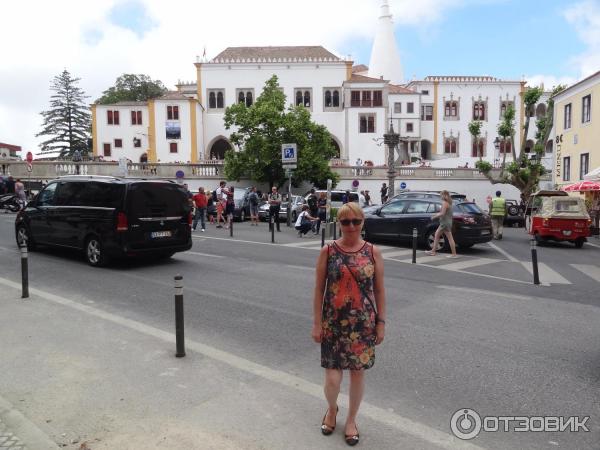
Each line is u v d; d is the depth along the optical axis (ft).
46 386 15.47
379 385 15.90
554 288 31.73
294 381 16.08
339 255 12.33
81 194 37.91
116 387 15.44
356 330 12.18
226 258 41.93
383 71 286.25
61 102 249.14
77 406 14.14
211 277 33.40
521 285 32.58
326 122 198.18
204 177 127.44
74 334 20.61
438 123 227.20
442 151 227.81
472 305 26.43
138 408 14.05
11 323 22.04
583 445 12.42
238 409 14.05
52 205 40.04
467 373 16.89
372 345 12.34
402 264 40.83
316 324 12.57
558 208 57.52
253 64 196.65
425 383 16.07
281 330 21.62
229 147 202.90
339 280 12.25
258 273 34.94
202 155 196.13
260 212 88.33
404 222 52.39
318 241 56.29
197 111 191.11
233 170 124.16
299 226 60.49
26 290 26.81
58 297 27.07
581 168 96.58
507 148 228.02
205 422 13.26
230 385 15.69
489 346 19.69
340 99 198.29
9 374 16.37
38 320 22.54
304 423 13.29
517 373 16.90
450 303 26.81
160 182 37.17
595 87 90.27
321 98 197.67
